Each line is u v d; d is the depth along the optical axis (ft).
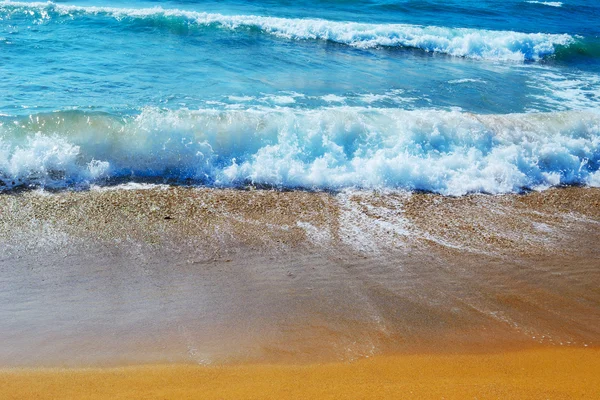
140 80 34.37
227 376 13.24
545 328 16.20
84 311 15.88
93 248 19.29
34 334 14.78
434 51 47.55
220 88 34.01
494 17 62.39
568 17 65.05
